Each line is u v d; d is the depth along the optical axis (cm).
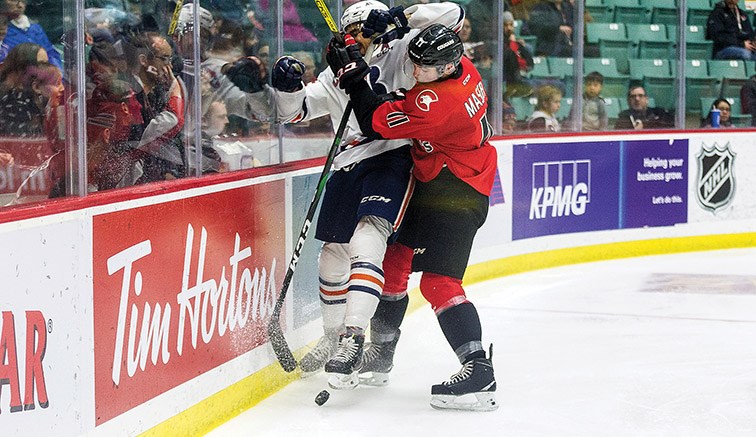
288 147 1028
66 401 622
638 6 1900
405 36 922
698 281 1588
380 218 886
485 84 1634
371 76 913
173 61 800
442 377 1002
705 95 1989
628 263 1797
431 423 845
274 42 984
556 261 1762
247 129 929
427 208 890
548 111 1759
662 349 1129
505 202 1648
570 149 1772
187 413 784
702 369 1041
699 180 1956
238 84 909
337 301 966
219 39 874
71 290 627
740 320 1287
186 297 782
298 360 1014
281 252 974
